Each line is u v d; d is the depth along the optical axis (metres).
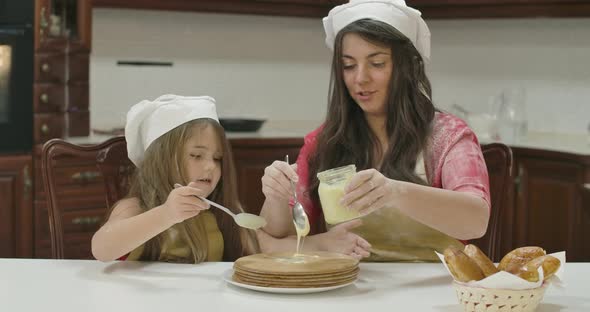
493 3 4.26
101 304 1.57
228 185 2.15
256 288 1.64
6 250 3.84
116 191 2.31
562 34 4.37
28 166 3.85
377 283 1.76
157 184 2.05
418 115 2.22
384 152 2.30
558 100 4.41
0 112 3.81
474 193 1.98
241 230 2.17
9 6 3.80
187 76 4.72
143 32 4.59
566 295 1.66
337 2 4.62
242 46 4.82
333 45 2.38
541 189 3.86
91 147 2.30
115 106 4.57
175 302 1.58
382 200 1.73
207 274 1.84
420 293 1.67
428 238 2.21
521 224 3.96
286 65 4.92
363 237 2.23
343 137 2.29
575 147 3.84
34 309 1.54
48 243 3.90
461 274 1.50
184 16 4.68
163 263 1.96
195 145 2.05
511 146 3.98
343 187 1.77
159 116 2.05
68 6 3.97
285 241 2.17
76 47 3.98
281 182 1.93
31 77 3.86
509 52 4.54
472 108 4.67
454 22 4.67
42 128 3.89
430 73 4.77
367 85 2.18
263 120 4.41
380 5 2.15
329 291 1.68
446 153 2.18
